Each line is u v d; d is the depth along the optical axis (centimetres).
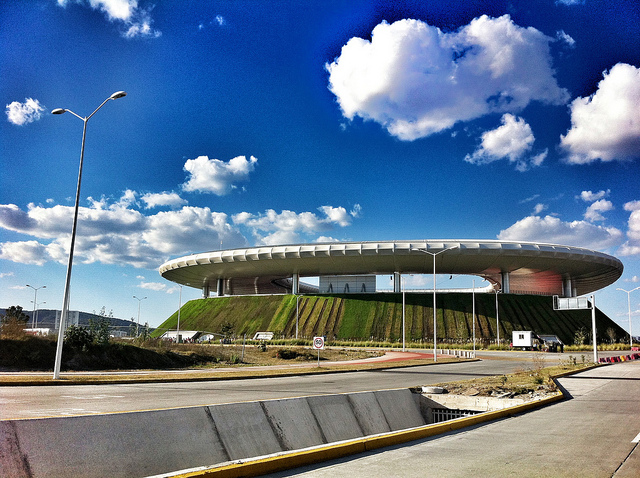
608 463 721
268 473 658
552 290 12675
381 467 693
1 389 1559
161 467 690
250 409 881
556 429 1043
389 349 6894
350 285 10656
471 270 10031
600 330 8994
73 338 2770
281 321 9575
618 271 10288
